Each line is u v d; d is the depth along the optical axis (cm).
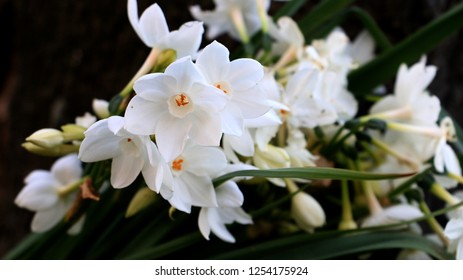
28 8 63
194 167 36
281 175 35
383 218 40
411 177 40
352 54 48
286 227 42
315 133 41
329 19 48
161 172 33
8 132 65
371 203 41
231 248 42
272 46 45
